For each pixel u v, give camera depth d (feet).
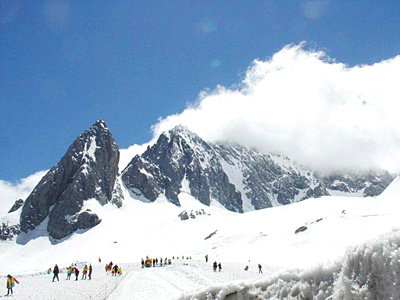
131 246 504.43
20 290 118.73
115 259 376.89
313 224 356.18
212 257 315.58
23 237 608.60
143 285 124.16
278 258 266.77
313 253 258.16
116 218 646.33
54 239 592.19
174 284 129.70
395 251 13.08
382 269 13.26
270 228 433.89
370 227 280.92
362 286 13.87
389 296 12.80
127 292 108.88
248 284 18.94
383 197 344.69
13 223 634.02
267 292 17.94
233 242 409.08
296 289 16.83
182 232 556.51
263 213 530.27
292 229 391.45
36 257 531.91
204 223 590.96
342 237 279.49
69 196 649.20
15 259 538.47
